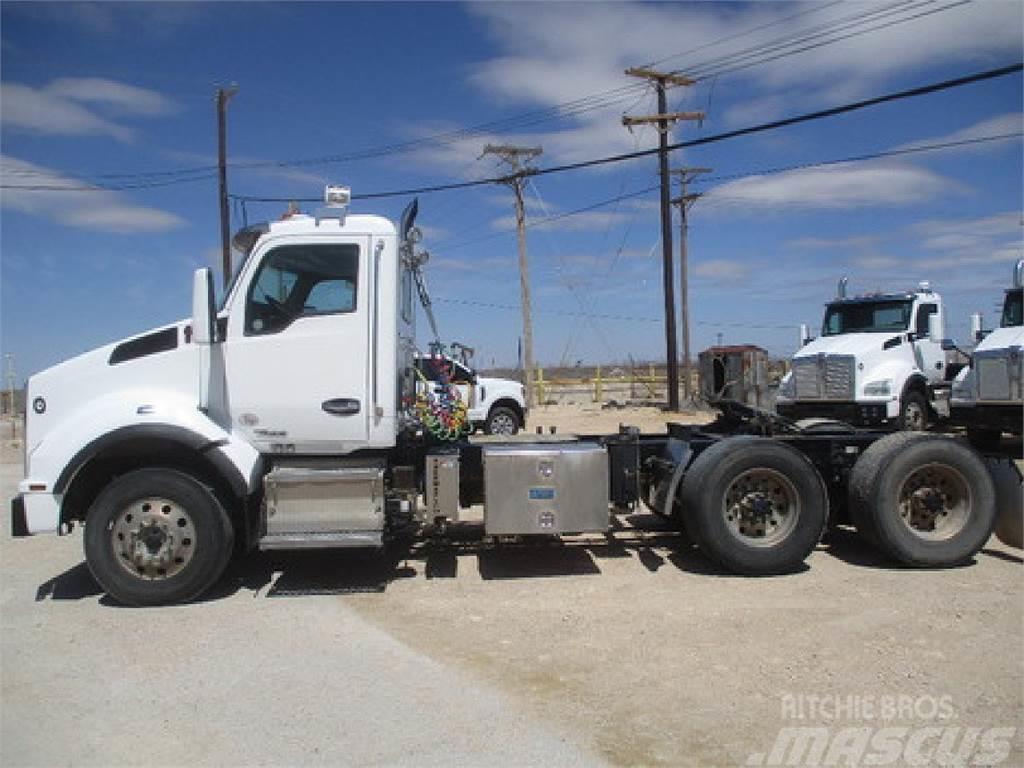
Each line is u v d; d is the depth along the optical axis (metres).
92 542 6.52
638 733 4.23
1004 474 7.57
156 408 6.72
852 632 5.62
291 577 7.34
